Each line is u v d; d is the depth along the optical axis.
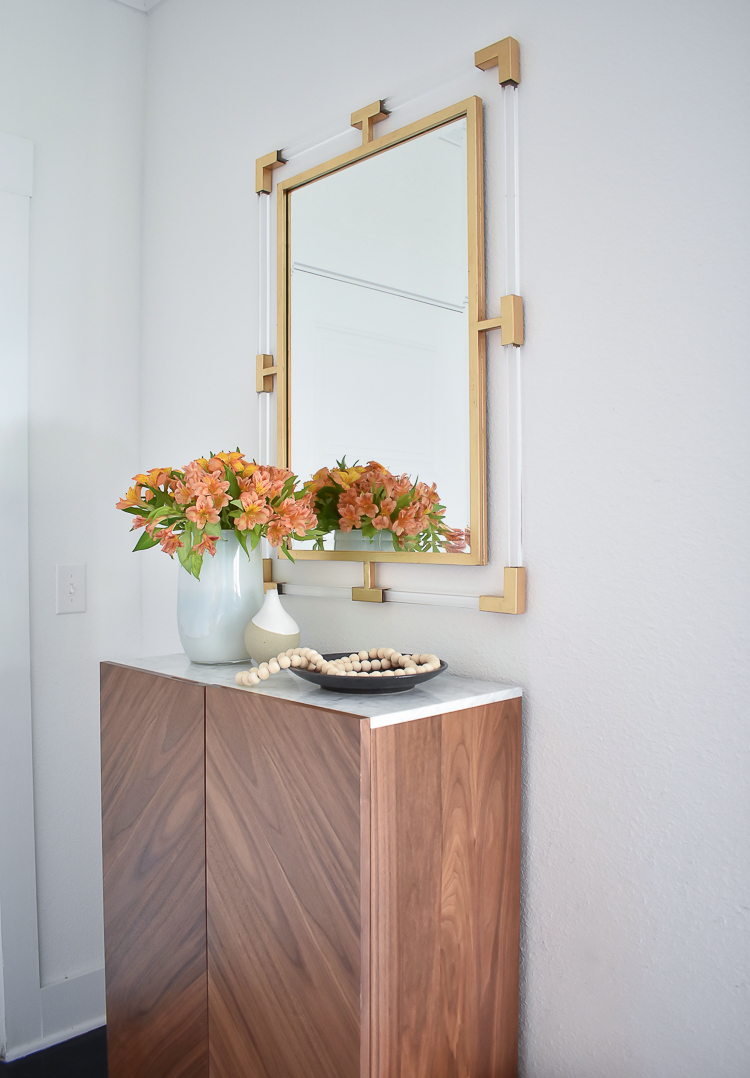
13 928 1.72
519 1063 1.20
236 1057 1.14
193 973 1.21
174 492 1.33
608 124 1.08
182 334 1.84
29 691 1.75
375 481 1.37
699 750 1.00
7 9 1.74
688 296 1.01
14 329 1.73
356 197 1.41
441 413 1.26
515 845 1.17
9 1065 1.68
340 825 0.98
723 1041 0.98
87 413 1.87
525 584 1.18
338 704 1.04
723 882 0.98
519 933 1.19
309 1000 1.02
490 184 1.22
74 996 1.81
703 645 0.99
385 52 1.38
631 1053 1.07
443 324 1.25
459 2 1.26
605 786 1.09
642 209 1.05
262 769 1.09
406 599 1.33
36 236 1.79
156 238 1.92
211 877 1.17
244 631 1.35
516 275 1.18
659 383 1.03
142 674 1.32
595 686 1.10
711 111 0.98
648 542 1.04
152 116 1.94
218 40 1.75
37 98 1.79
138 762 1.33
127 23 1.95
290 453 1.54
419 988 1.03
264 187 1.58
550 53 1.15
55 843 1.81
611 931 1.09
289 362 1.54
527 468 1.18
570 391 1.13
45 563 1.80
